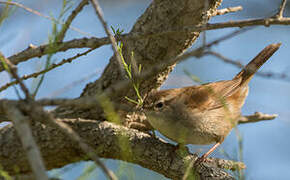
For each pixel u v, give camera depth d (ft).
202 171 26.53
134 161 28.07
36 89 18.76
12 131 27.30
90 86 30.19
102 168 14.21
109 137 27.37
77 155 27.91
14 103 16.62
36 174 13.64
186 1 26.35
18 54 23.58
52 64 22.29
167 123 30.63
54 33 19.65
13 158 26.73
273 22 18.70
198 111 31.32
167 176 27.71
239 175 18.93
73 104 16.44
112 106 18.76
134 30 28.71
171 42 27.61
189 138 31.73
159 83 29.60
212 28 19.25
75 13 21.49
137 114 30.40
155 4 27.78
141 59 28.43
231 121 21.97
